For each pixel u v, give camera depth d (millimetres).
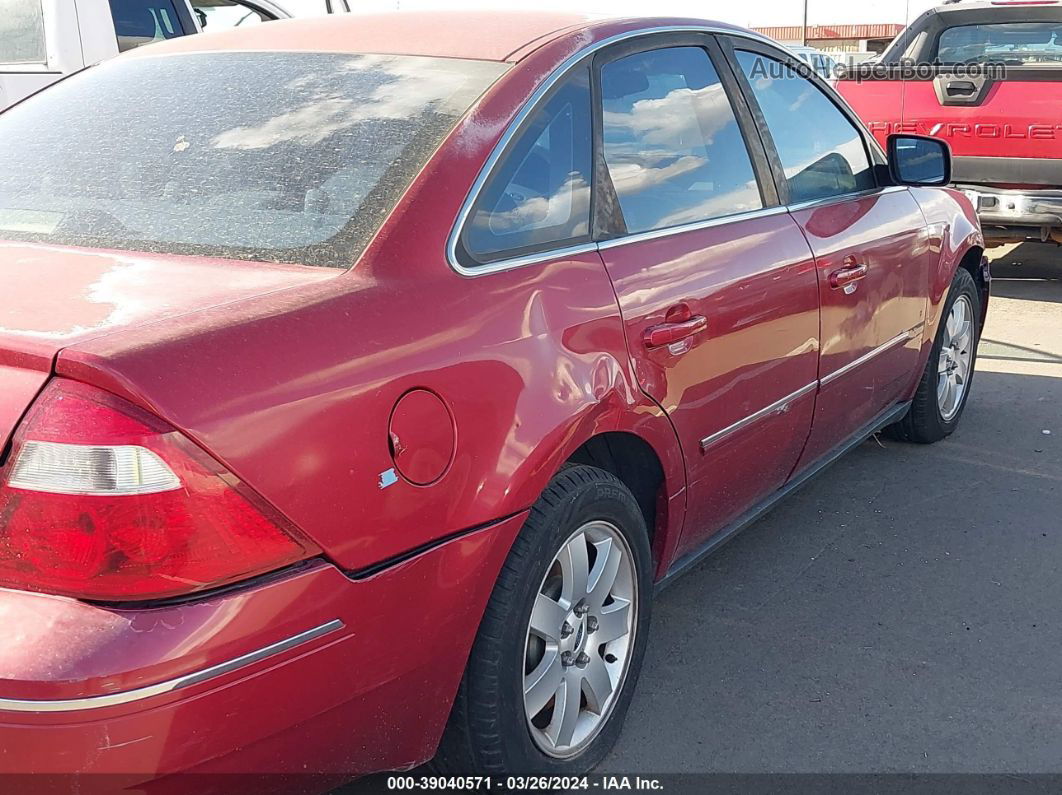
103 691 1568
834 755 2732
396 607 1951
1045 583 3664
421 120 2389
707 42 3240
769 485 3463
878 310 3881
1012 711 2928
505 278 2279
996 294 8125
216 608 1671
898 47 8359
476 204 2287
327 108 2486
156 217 2275
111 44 5949
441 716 2158
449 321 2096
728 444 3012
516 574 2227
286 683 1774
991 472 4645
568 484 2383
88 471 1603
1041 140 7426
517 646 2260
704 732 2830
